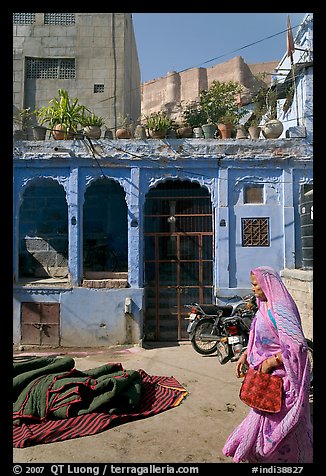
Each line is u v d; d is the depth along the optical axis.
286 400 2.97
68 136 9.32
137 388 5.18
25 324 8.79
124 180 9.03
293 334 2.92
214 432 4.46
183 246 9.80
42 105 13.48
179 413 5.04
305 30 10.46
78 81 13.52
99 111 13.41
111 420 4.63
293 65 9.49
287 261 8.85
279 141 9.01
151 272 10.03
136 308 8.68
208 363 7.34
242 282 8.91
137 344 8.62
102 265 11.45
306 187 9.01
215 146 9.00
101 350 8.47
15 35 13.53
